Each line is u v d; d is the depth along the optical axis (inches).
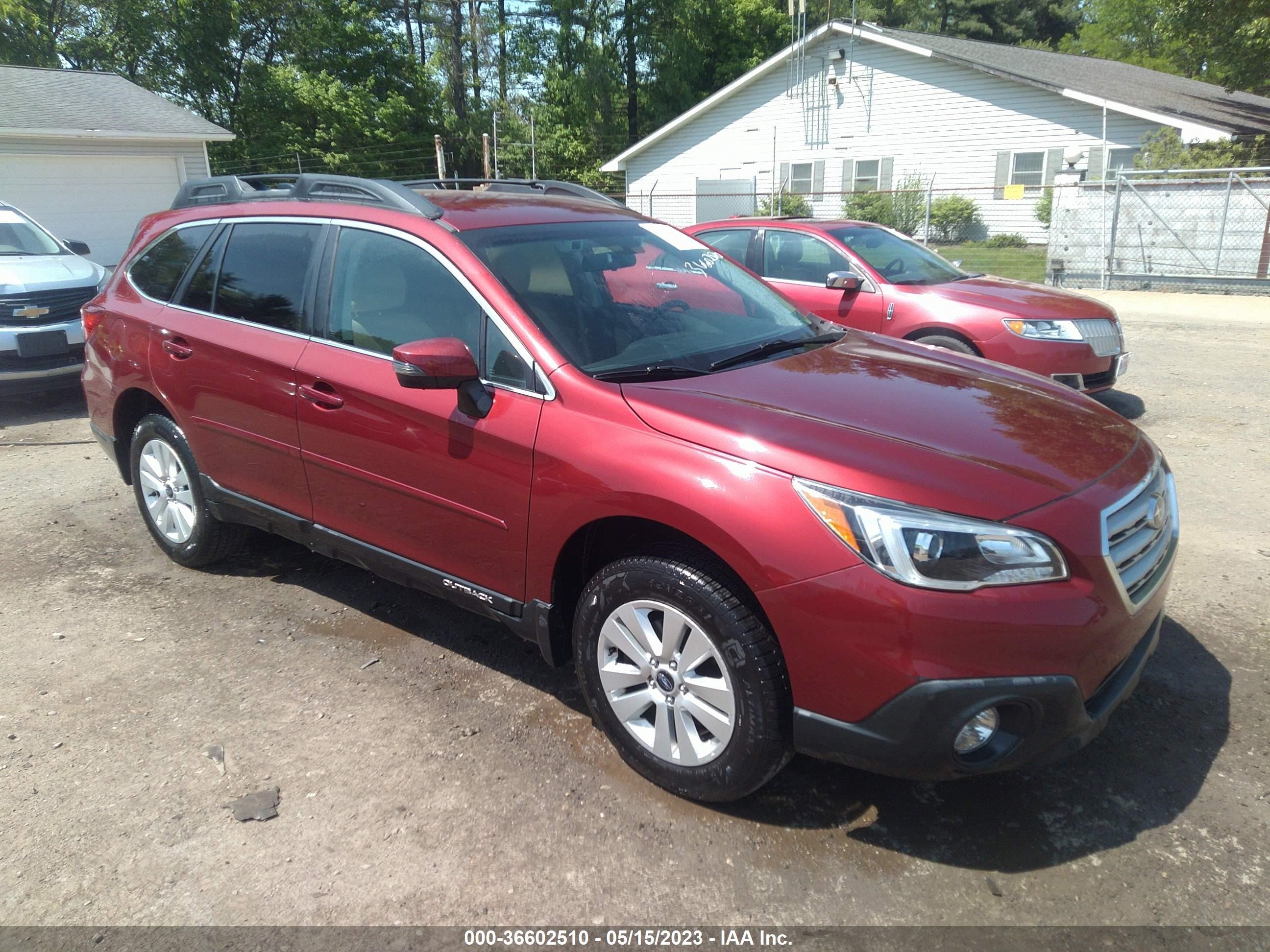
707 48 1624.0
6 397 302.2
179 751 122.6
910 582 91.5
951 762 93.7
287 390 143.9
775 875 100.3
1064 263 674.2
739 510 98.3
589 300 130.6
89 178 722.8
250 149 1334.9
